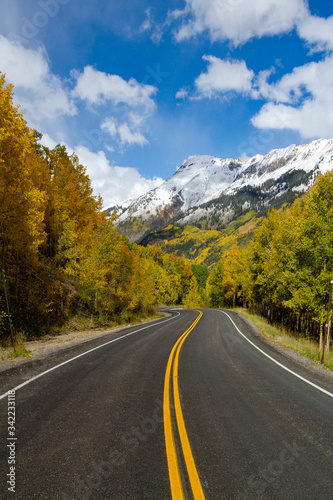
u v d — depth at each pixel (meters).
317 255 15.18
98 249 18.61
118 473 2.96
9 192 11.28
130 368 7.39
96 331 17.31
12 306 13.30
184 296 76.94
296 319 24.03
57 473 2.92
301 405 5.25
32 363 7.75
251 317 26.72
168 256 74.69
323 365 9.21
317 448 3.68
